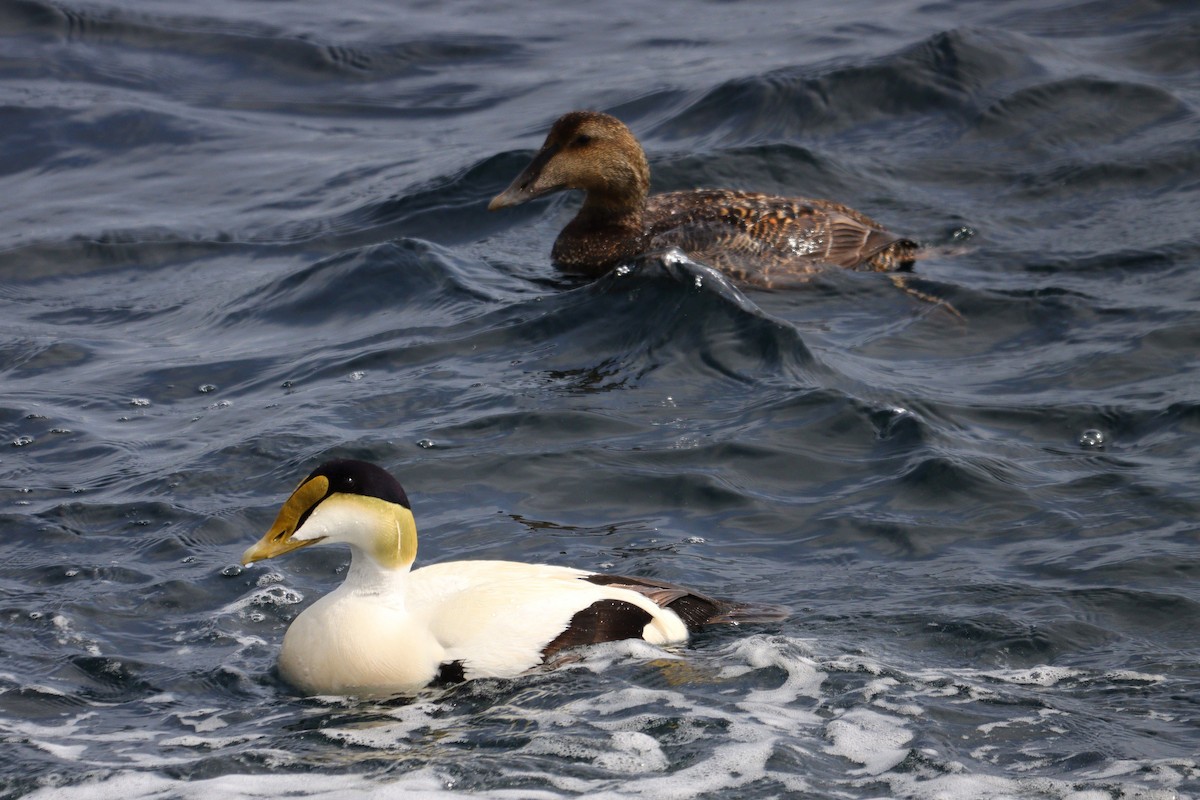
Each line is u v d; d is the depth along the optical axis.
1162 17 24.42
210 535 10.76
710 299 14.15
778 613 9.27
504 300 15.50
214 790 7.45
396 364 13.99
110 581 10.07
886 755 7.73
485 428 12.34
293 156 22.02
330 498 8.51
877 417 12.28
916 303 15.13
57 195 20.69
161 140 22.78
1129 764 7.61
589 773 7.57
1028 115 20.44
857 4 28.03
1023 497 11.00
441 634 8.50
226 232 18.92
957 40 22.06
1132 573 9.80
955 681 8.52
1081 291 15.26
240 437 12.37
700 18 28.17
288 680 8.64
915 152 19.83
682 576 9.98
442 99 24.47
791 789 7.41
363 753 7.80
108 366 14.59
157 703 8.52
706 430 12.18
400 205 19.30
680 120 21.69
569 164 16.83
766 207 16.64
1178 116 20.17
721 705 8.20
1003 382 13.30
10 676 8.80
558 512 11.03
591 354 13.90
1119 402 12.62
